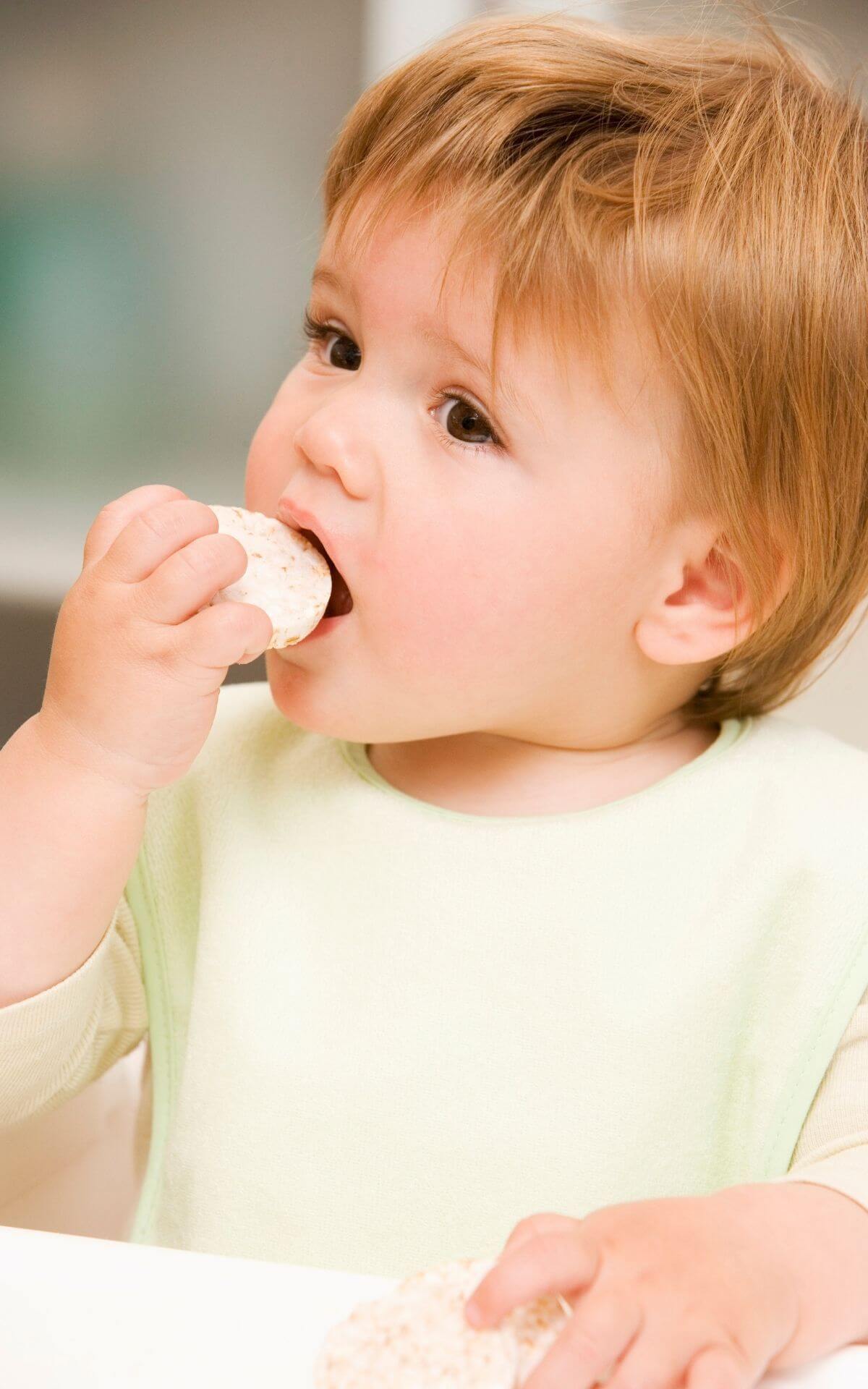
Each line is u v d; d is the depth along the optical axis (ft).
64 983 2.65
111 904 2.68
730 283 2.69
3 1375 1.51
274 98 5.30
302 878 3.07
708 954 2.84
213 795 3.26
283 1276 1.66
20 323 5.66
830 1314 1.89
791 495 2.86
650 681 3.00
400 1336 1.58
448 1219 2.72
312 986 2.93
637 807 3.01
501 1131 2.74
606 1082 2.76
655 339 2.64
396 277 2.65
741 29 3.55
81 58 5.46
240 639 2.41
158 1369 1.52
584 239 2.61
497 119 2.70
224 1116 2.85
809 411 2.81
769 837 2.97
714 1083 2.80
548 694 2.89
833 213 2.82
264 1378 1.52
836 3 3.93
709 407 2.70
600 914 2.89
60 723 2.53
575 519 2.67
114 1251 1.68
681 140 2.79
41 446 5.72
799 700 4.81
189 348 5.61
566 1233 1.76
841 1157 2.28
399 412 2.68
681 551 2.80
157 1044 3.15
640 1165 2.73
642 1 3.63
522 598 2.70
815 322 2.78
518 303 2.58
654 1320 1.68
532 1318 1.67
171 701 2.46
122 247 5.58
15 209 5.58
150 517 2.51
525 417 2.62
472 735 3.14
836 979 2.81
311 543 2.75
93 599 2.49
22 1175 3.19
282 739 3.37
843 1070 2.76
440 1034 2.82
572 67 2.84
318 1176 2.77
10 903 2.57
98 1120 3.47
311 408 2.79
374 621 2.70
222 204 5.46
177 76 5.41
